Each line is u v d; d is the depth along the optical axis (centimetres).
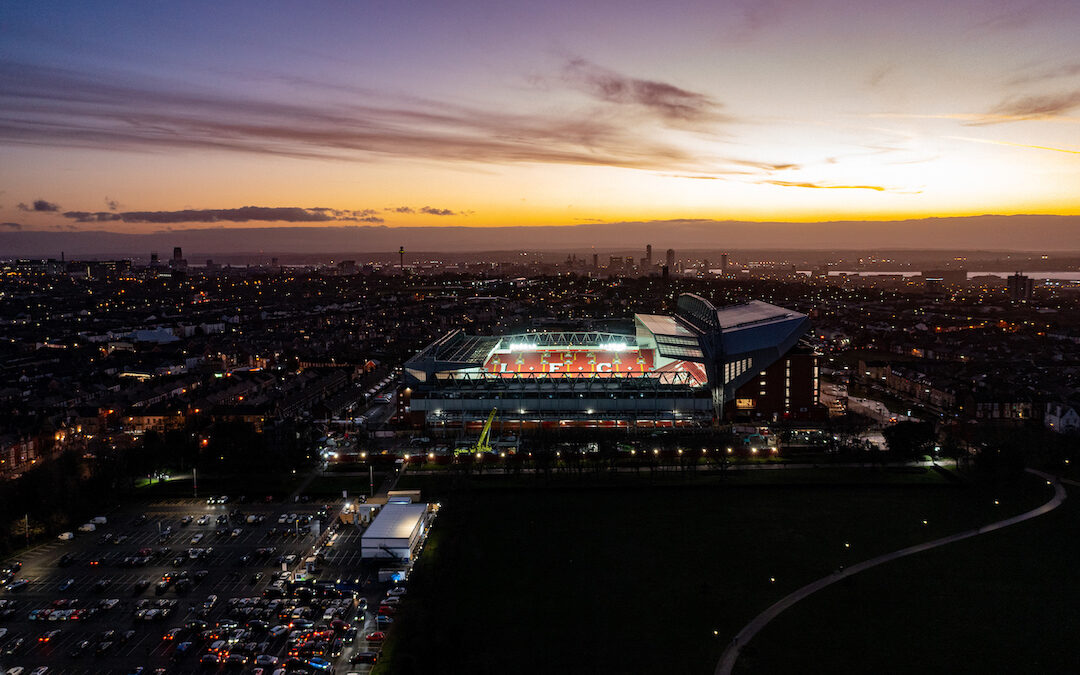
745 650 15975
